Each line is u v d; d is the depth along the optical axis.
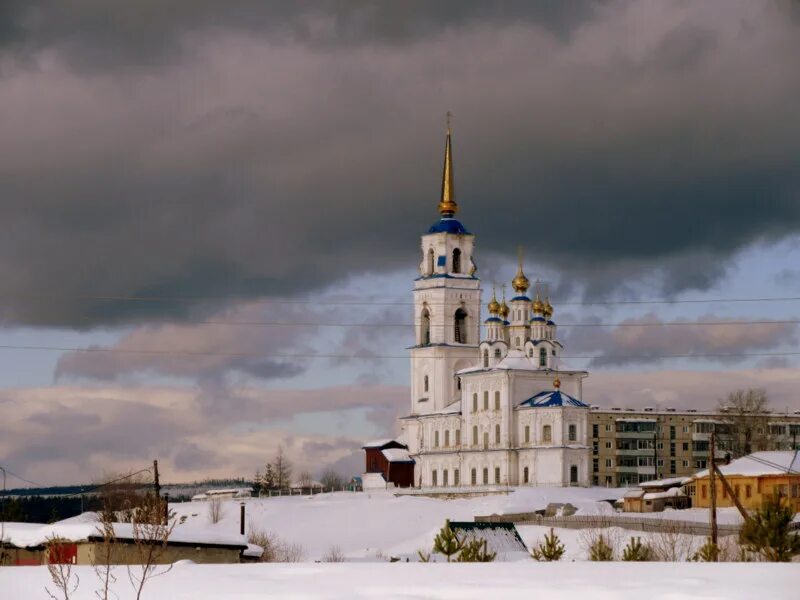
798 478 181.75
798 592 57.97
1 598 59.81
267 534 184.00
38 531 82.38
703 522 151.12
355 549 178.50
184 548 86.50
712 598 56.22
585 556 129.62
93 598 59.72
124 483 163.75
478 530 132.88
